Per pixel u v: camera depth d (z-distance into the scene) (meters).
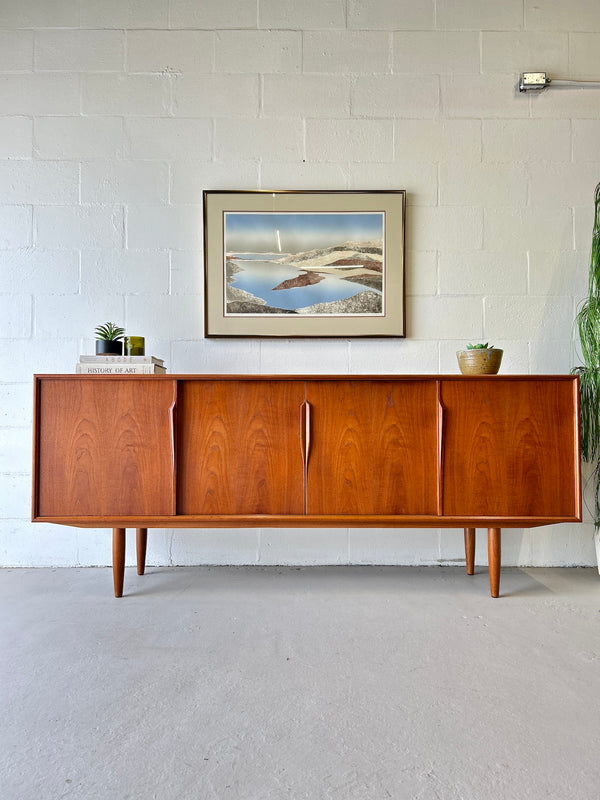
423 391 1.66
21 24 2.14
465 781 0.89
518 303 2.15
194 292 2.15
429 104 2.13
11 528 2.11
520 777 0.90
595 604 1.70
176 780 0.90
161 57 2.15
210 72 2.15
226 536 2.12
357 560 2.12
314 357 2.14
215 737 1.01
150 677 1.24
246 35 2.15
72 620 1.57
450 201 2.14
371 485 1.65
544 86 2.12
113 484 1.65
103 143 2.14
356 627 1.51
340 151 2.15
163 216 2.15
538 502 1.65
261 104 2.15
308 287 2.14
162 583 1.90
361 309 2.14
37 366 2.13
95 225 2.14
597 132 2.14
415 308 2.14
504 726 1.05
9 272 2.13
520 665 1.29
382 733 1.02
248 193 2.13
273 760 0.95
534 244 2.15
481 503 1.65
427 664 1.30
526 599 1.74
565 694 1.17
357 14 2.15
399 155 2.15
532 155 2.14
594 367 1.93
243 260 2.14
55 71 2.15
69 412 1.65
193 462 1.66
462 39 2.12
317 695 1.16
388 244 2.13
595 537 2.03
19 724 1.05
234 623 1.54
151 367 1.77
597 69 2.15
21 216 2.13
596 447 1.94
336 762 0.94
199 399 1.66
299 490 1.65
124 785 0.88
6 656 1.34
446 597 1.76
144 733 1.02
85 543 2.12
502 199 2.15
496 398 1.66
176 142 2.15
